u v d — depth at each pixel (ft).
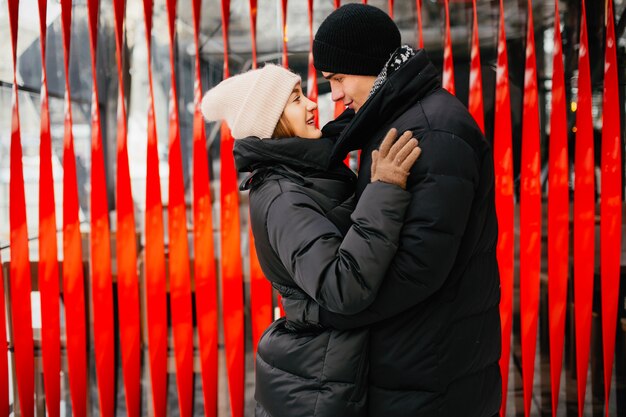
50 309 7.04
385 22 3.89
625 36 7.72
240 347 7.11
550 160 6.94
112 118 8.70
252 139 3.95
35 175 8.45
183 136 8.84
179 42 8.64
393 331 3.67
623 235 7.48
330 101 8.30
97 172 6.98
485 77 8.23
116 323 8.34
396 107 3.70
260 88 4.08
